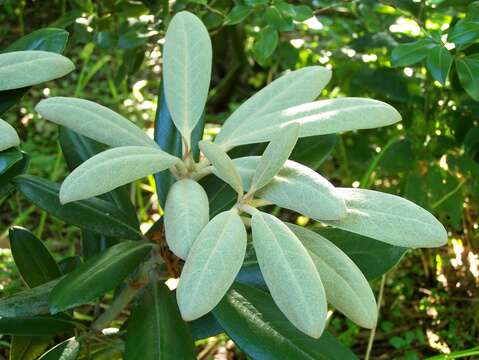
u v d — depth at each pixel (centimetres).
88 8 66
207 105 119
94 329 45
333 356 34
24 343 51
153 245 38
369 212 31
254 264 41
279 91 38
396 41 72
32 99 112
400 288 78
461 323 75
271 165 31
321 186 30
